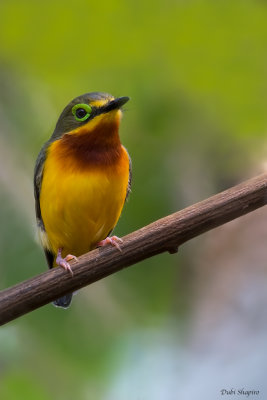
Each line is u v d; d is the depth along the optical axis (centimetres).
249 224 1056
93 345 1077
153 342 1065
